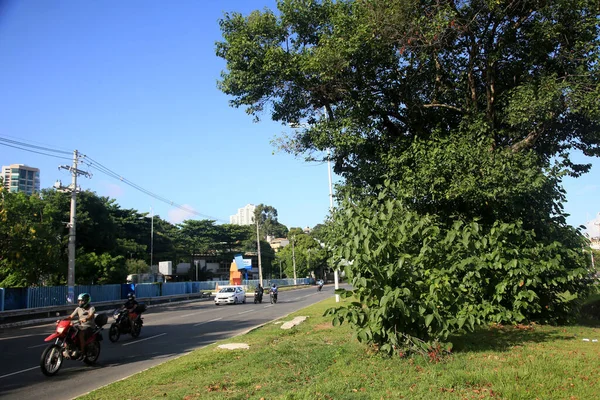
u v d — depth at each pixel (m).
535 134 11.98
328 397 5.43
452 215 11.22
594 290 11.12
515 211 10.71
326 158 15.05
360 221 7.55
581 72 11.11
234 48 13.71
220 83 15.16
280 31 14.04
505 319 9.61
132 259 49.97
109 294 32.09
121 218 56.53
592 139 12.59
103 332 15.93
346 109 13.73
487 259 9.61
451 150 10.92
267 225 104.38
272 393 5.96
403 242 7.73
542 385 5.36
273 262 91.38
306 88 14.06
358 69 13.08
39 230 24.98
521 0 11.61
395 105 14.20
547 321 11.05
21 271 25.20
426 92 14.25
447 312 7.67
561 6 11.10
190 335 14.78
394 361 7.13
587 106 10.55
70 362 10.03
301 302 32.69
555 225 11.25
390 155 12.88
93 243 37.94
